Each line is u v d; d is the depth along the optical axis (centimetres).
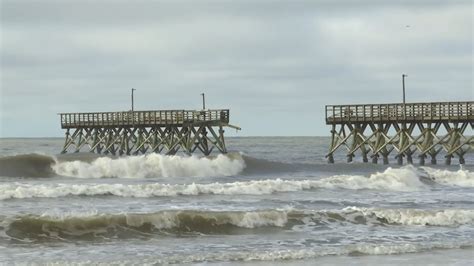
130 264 2320
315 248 2586
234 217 2978
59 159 5338
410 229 2986
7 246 2612
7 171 5225
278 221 3020
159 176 5300
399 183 4406
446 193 4156
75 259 2414
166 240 2755
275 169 5747
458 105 6012
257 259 2414
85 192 3725
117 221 2872
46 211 3194
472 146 6081
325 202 3662
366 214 3131
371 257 2467
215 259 2405
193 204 3509
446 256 2491
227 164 5600
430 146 6216
